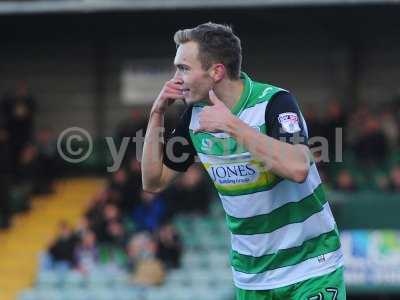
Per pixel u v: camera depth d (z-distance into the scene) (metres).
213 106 13.24
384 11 54.62
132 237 48.84
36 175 57.66
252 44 60.81
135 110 57.97
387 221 40.84
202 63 13.82
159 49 61.44
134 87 61.72
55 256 49.44
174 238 47.56
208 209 51.03
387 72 60.28
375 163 51.75
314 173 14.27
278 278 14.45
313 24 58.47
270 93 13.86
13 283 51.12
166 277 46.78
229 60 13.84
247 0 53.31
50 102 62.75
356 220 41.03
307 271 14.34
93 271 48.06
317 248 14.40
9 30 60.78
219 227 50.16
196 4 53.81
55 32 61.47
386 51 60.22
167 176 15.12
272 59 60.94
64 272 48.69
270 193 14.10
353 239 41.03
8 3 55.53
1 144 56.66
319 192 14.39
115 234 49.41
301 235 14.27
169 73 61.44
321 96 60.94
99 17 57.00
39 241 55.03
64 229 50.03
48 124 62.69
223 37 13.84
